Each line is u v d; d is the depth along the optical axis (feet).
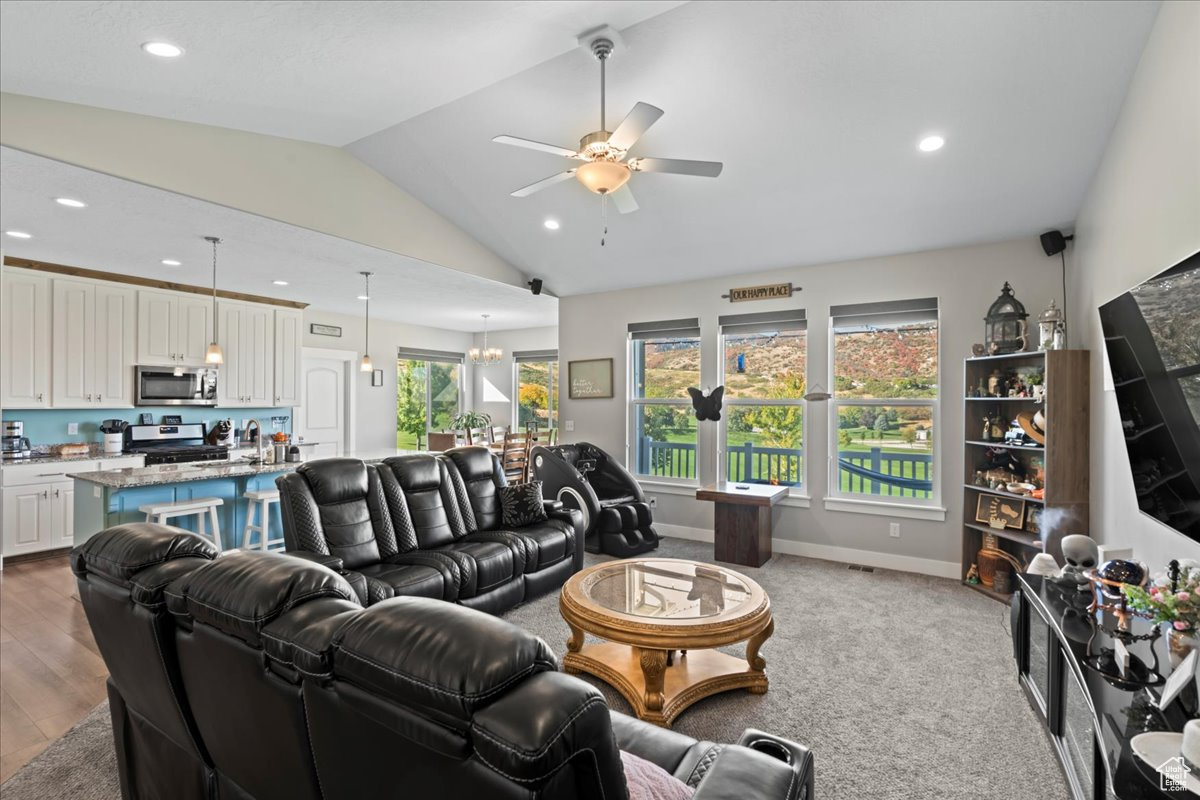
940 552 14.37
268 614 3.54
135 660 4.67
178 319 18.67
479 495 13.62
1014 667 9.43
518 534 12.65
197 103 9.62
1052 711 7.02
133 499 12.20
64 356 16.14
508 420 30.99
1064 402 11.09
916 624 11.25
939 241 14.01
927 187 12.02
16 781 6.49
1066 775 6.53
